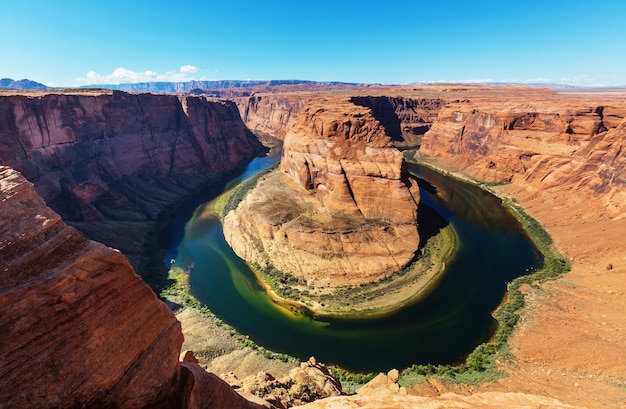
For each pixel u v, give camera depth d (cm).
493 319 4703
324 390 2653
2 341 933
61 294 1049
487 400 1991
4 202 1062
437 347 4269
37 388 956
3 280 968
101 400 1093
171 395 1351
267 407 1891
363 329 4628
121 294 1216
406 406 1858
